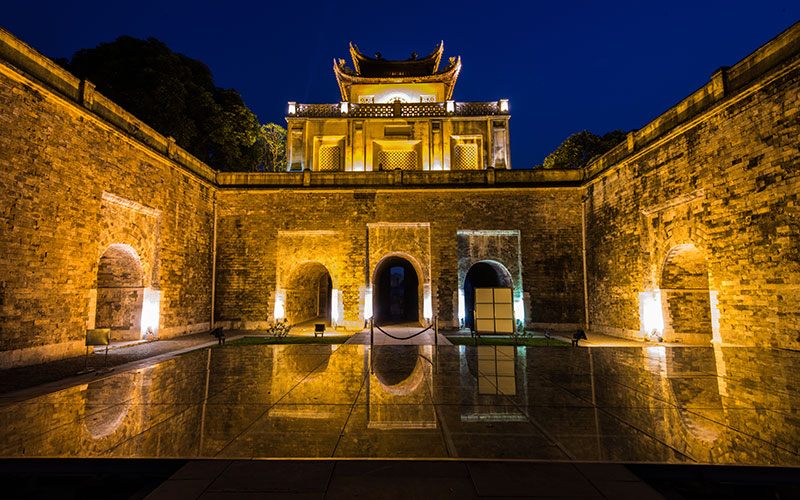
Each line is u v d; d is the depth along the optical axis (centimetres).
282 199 1869
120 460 343
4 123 934
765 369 737
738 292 1024
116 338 1418
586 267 1798
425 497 279
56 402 530
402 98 2558
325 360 866
